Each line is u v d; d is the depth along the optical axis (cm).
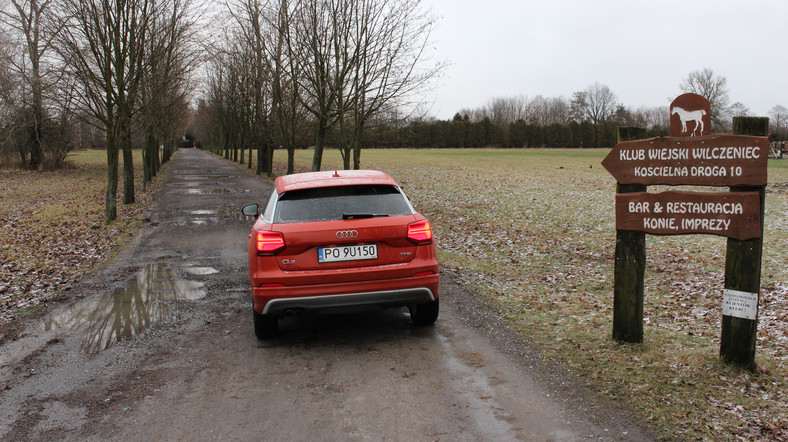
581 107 14600
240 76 3556
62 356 519
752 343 429
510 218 1542
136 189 2577
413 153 8519
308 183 547
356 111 1884
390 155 7694
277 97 2597
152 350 532
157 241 1191
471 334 555
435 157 7006
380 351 513
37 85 1666
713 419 359
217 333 582
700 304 663
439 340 540
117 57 1466
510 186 2730
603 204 1866
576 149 10531
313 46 1869
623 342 502
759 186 410
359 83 1905
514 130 10994
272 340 557
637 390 405
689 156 433
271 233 501
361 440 348
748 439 334
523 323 584
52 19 1384
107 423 381
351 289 500
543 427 358
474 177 3434
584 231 1277
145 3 1517
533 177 3419
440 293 724
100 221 1520
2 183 3172
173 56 1906
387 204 531
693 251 989
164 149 5172
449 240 1209
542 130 11019
